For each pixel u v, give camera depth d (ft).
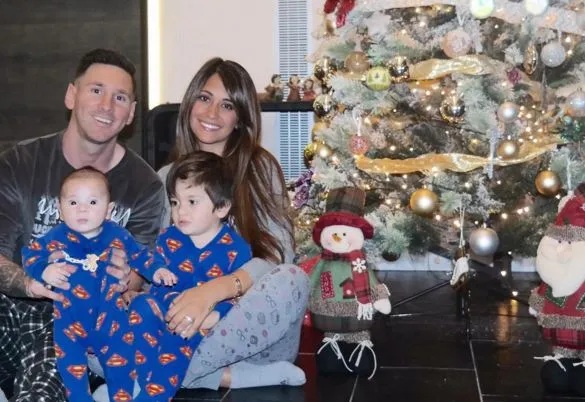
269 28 14.44
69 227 7.14
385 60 9.89
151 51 14.73
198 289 7.14
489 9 9.30
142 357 7.04
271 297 7.43
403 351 9.23
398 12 10.05
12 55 14.93
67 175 7.38
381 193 10.36
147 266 7.33
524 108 9.78
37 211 7.49
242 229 7.89
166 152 12.73
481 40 9.93
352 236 8.38
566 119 9.32
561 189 9.87
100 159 7.67
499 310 11.09
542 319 7.82
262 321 7.41
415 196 9.61
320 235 8.55
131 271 7.61
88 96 7.39
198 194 7.46
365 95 10.01
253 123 8.24
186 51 14.67
